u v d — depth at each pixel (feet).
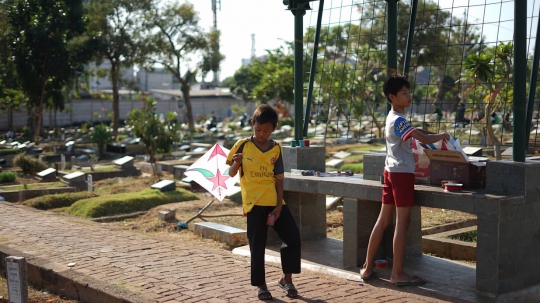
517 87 16.76
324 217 25.82
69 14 122.31
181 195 45.37
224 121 210.59
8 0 122.52
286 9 24.89
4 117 161.48
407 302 16.40
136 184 55.83
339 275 19.75
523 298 16.52
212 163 29.94
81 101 194.70
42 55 121.49
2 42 124.67
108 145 98.99
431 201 17.49
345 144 90.02
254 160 16.89
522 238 16.60
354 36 25.13
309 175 23.07
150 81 306.76
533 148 19.95
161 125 73.97
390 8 21.11
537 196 16.81
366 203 20.39
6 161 82.53
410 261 21.12
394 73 19.51
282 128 135.03
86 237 26.61
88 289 18.16
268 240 24.73
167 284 18.33
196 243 29.43
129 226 35.09
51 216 34.22
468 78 25.70
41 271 20.52
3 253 22.90
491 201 16.01
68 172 63.87
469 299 16.43
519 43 16.58
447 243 24.76
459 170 17.83
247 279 18.94
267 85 133.90
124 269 20.36
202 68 165.37
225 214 36.06
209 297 16.90
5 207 37.24
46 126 176.96
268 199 16.79
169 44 160.04
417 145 19.04
